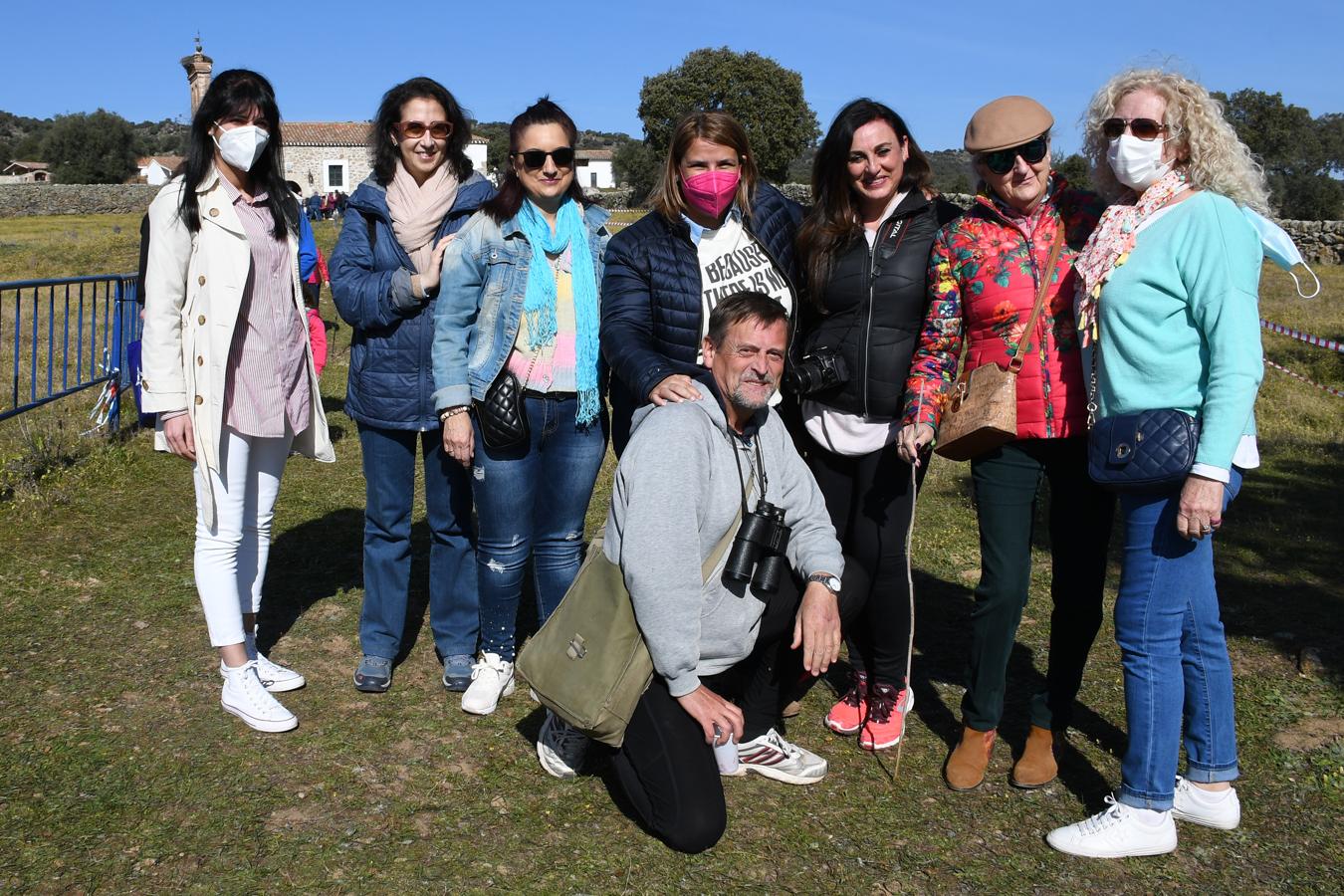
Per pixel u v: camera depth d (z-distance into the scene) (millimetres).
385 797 2902
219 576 3188
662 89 63594
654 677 2730
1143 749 2713
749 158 3098
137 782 2906
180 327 3078
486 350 3148
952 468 6723
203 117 3012
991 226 2885
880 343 3107
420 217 3277
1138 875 2664
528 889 2539
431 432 3379
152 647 3760
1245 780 3098
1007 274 2842
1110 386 2617
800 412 3307
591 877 2596
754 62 63188
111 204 50875
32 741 3084
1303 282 18375
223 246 3057
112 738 3129
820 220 3117
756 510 2783
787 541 2838
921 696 3656
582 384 3211
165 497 5613
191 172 3025
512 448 3211
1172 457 2486
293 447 3594
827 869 2662
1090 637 2975
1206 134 2510
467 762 3111
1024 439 2877
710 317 2904
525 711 3436
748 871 2645
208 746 3119
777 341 2705
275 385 3246
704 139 2947
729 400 2770
